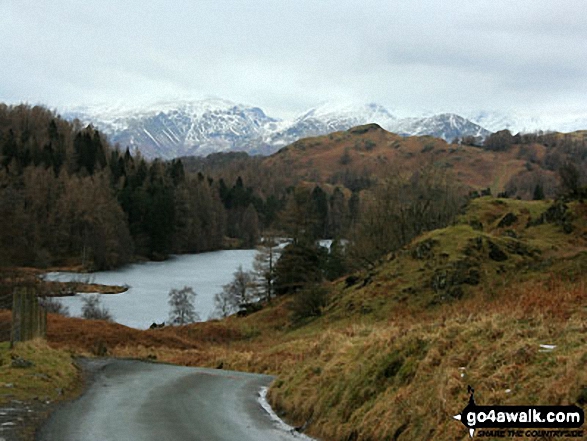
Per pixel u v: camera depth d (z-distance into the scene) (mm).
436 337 13750
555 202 57156
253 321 59156
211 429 13477
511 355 11305
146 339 43594
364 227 72875
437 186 72375
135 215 145375
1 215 85688
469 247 46656
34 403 14844
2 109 195625
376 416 12219
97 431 12547
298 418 15508
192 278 108625
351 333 26781
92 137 194750
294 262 70875
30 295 24625
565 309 16453
